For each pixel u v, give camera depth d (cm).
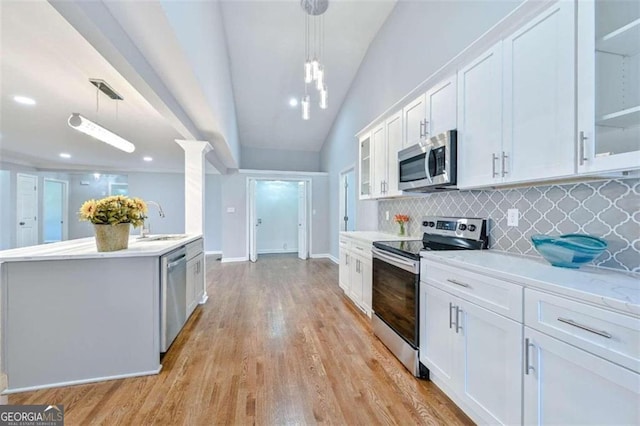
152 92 200
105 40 142
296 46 423
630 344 87
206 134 361
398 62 343
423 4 292
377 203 403
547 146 134
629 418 88
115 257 196
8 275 181
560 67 127
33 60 215
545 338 112
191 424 153
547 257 145
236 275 497
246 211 634
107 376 194
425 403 169
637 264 127
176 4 158
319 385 187
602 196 139
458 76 192
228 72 427
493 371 137
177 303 253
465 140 186
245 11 360
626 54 119
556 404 109
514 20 149
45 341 186
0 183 584
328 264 593
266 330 272
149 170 730
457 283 160
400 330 215
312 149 732
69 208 773
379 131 313
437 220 255
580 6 119
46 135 424
